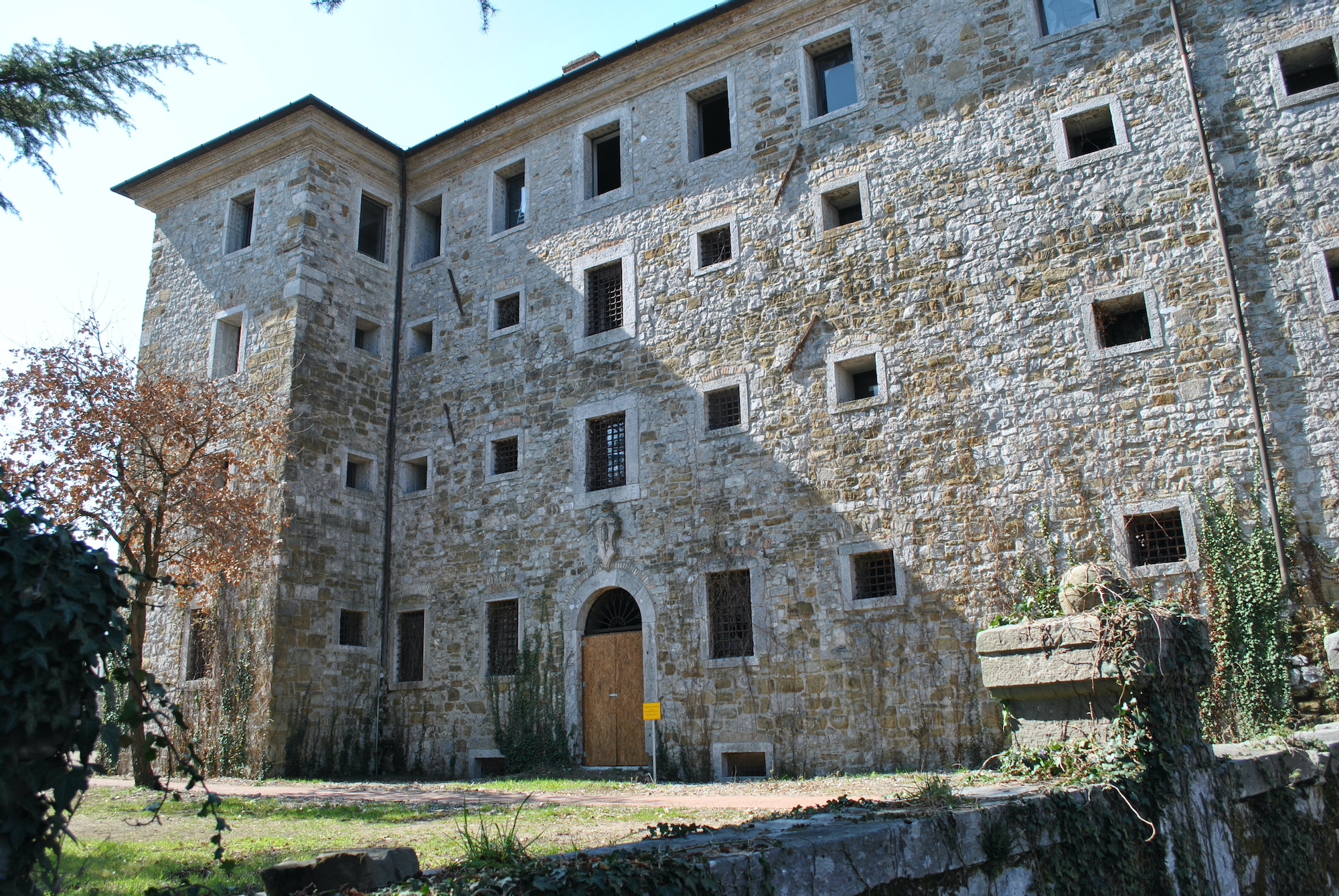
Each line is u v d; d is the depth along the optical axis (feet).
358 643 60.08
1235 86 42.60
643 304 56.29
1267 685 36.86
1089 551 41.37
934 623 43.80
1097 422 42.47
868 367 49.60
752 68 55.77
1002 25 48.62
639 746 50.49
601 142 63.46
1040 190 45.93
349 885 10.68
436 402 63.41
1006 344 45.11
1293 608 37.24
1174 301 41.88
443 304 64.95
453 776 55.57
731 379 52.13
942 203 48.24
